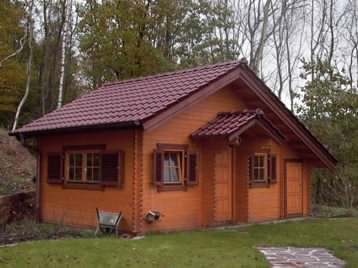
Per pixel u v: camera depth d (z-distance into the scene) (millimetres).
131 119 12352
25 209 16875
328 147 21734
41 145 16328
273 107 16250
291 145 18000
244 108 16109
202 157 14484
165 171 13539
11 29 26625
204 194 14406
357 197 23734
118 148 13461
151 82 15977
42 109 31234
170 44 32281
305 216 18516
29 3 29766
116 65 27562
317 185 25250
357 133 21531
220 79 14234
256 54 32875
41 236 12852
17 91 28797
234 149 15844
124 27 27781
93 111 14766
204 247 10922
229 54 32219
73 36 34062
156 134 13250
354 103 21516
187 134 14086
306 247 11758
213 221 14375
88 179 14461
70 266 8789
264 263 9578
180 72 15859
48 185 15922
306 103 22719
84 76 32719
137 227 12742
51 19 33500
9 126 30656
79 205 14617
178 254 9984
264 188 16750
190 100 13367
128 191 13031
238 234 13188
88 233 13266
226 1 35875
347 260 10156
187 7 32094
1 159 23625
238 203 15719
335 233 14023
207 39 32469
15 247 10453
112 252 9977
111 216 13094
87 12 28406
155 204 13141
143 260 9359
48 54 33219
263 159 16906
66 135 15258
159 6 28672
